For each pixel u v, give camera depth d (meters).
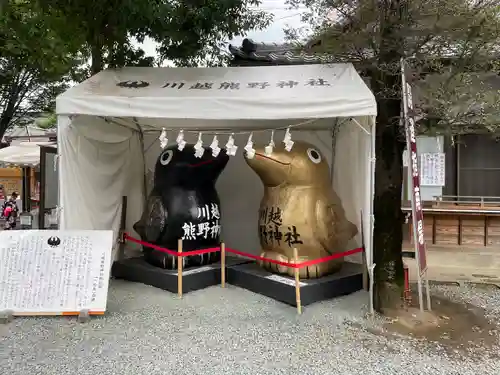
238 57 8.66
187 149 5.62
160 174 5.72
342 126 5.95
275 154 5.05
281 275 5.24
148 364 3.46
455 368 3.41
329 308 4.74
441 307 4.94
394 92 4.61
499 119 4.63
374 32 4.71
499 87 6.42
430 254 8.59
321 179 5.29
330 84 4.82
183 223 5.49
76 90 5.03
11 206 11.76
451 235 9.66
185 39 6.03
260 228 5.49
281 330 4.15
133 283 5.70
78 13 5.47
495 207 9.23
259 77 5.36
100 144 5.82
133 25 5.56
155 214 5.55
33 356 3.60
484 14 4.39
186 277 5.27
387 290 4.72
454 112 4.67
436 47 4.74
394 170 4.95
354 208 5.79
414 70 4.72
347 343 3.87
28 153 12.05
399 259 4.91
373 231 4.80
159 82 5.34
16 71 7.39
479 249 9.13
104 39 5.99
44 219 7.07
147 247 5.91
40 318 4.42
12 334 4.04
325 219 5.09
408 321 4.41
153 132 6.84
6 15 5.18
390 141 4.93
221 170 5.95
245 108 4.49
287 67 5.61
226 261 6.18
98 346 3.79
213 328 4.19
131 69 5.85
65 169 5.06
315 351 3.70
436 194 9.78
